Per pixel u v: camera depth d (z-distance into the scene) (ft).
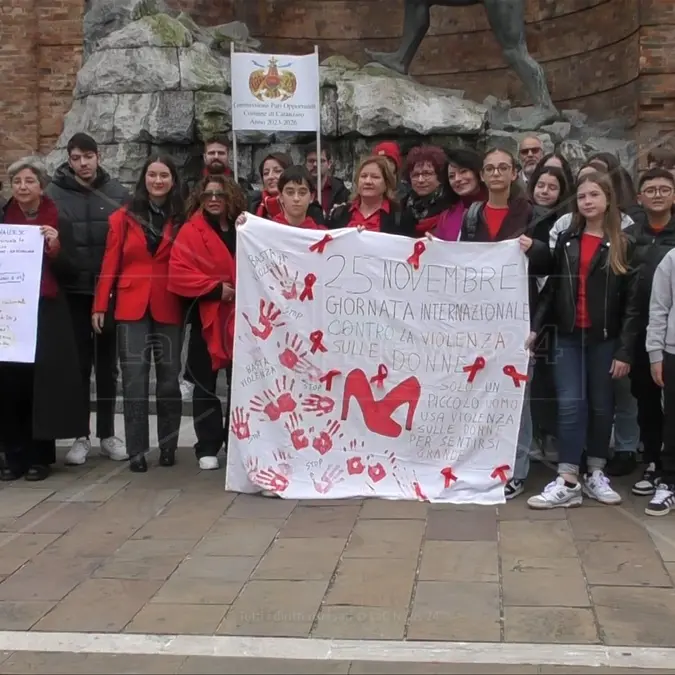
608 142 33.22
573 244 18.13
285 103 25.70
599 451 18.66
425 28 33.60
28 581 15.14
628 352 18.03
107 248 20.40
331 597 14.23
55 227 20.31
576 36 40.29
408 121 30.73
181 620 13.56
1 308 19.83
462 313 18.42
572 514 17.92
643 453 20.16
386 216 19.76
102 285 20.39
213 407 21.25
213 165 22.07
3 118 38.45
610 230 17.94
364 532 16.98
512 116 33.76
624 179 19.97
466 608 13.79
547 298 18.54
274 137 31.07
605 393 18.42
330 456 19.01
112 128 30.94
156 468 21.48
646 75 36.55
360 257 18.56
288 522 17.58
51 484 20.44
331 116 31.04
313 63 25.77
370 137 31.04
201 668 12.21
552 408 19.11
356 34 43.04
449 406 18.61
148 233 20.38
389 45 42.98
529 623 13.29
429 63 43.11
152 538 16.94
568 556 15.76
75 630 13.34
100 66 31.58
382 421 18.80
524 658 12.30
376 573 15.10
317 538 16.72
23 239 19.80
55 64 38.19
